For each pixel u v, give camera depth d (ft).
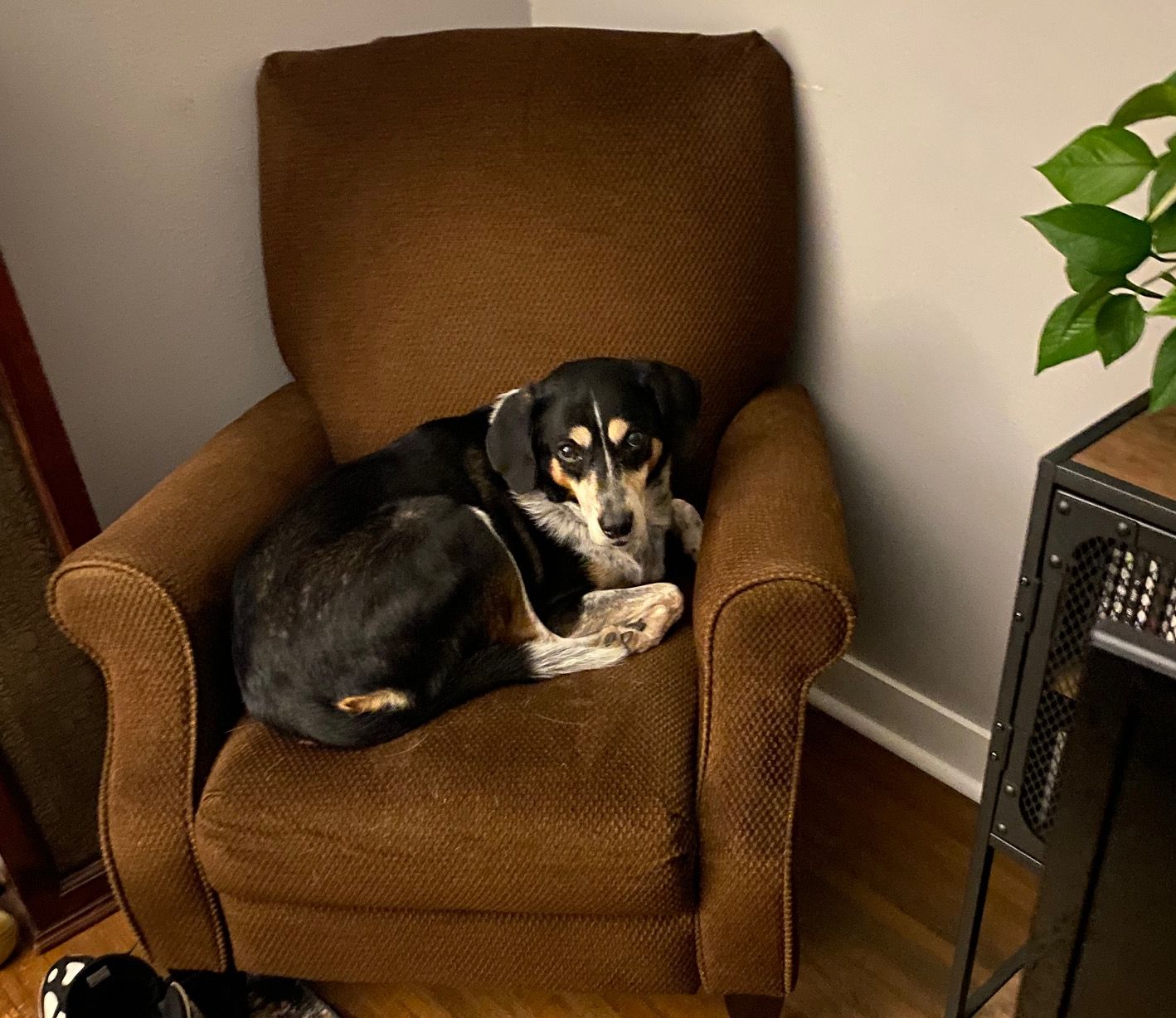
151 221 5.64
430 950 4.45
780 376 6.09
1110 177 2.86
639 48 5.40
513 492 5.04
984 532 5.46
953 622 5.83
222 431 5.49
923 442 5.54
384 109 5.52
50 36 5.01
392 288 5.58
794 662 3.93
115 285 5.61
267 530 4.67
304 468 5.43
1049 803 3.81
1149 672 2.61
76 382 5.62
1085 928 3.17
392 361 5.64
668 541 5.63
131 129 5.41
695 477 5.68
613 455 4.81
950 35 4.65
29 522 4.94
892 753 6.41
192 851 4.37
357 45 5.70
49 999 4.78
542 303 5.48
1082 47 4.28
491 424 5.03
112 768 4.41
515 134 5.42
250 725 4.50
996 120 4.64
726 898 4.15
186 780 4.34
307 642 4.37
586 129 5.37
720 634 3.92
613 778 4.06
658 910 4.08
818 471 4.63
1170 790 2.75
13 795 5.21
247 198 5.97
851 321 5.61
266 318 6.30
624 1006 5.08
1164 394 2.96
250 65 5.74
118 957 4.83
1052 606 3.47
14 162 5.08
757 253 5.39
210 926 4.56
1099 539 3.27
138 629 4.19
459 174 5.46
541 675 4.54
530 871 4.00
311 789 4.16
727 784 4.09
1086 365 4.72
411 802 4.07
